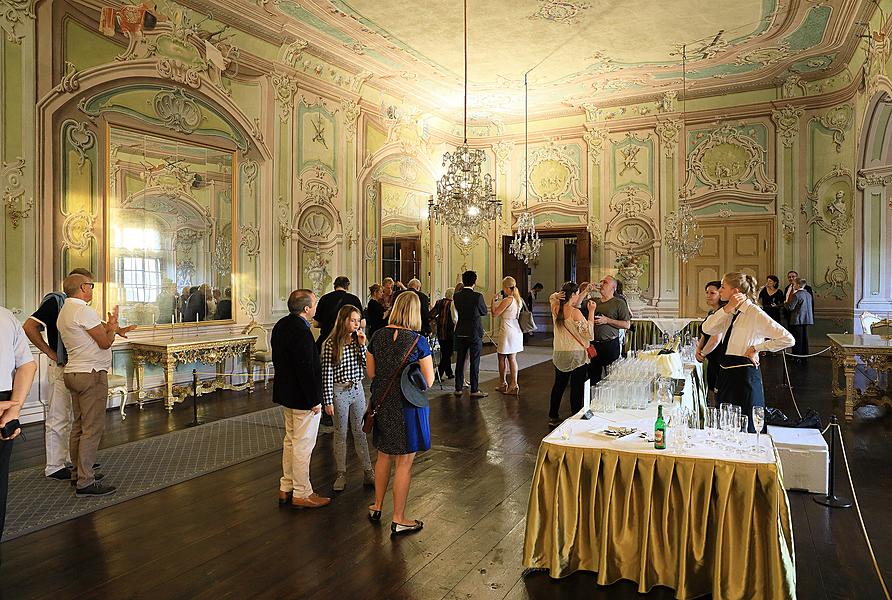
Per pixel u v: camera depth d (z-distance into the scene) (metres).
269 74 9.26
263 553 3.52
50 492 4.47
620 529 3.11
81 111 6.96
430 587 3.12
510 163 14.11
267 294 9.29
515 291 8.34
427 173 13.11
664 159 12.62
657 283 12.70
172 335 7.95
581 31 9.17
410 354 3.76
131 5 7.37
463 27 9.04
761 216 11.94
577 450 3.18
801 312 10.87
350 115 10.84
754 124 11.95
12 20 6.33
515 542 3.67
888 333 7.57
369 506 4.26
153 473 4.90
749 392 4.40
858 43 9.57
